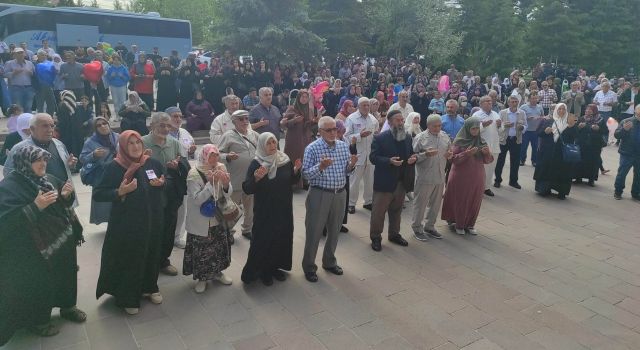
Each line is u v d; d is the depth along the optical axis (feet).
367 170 23.76
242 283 15.70
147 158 13.48
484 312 14.48
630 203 26.99
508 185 30.12
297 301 14.66
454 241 20.44
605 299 15.64
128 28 69.72
